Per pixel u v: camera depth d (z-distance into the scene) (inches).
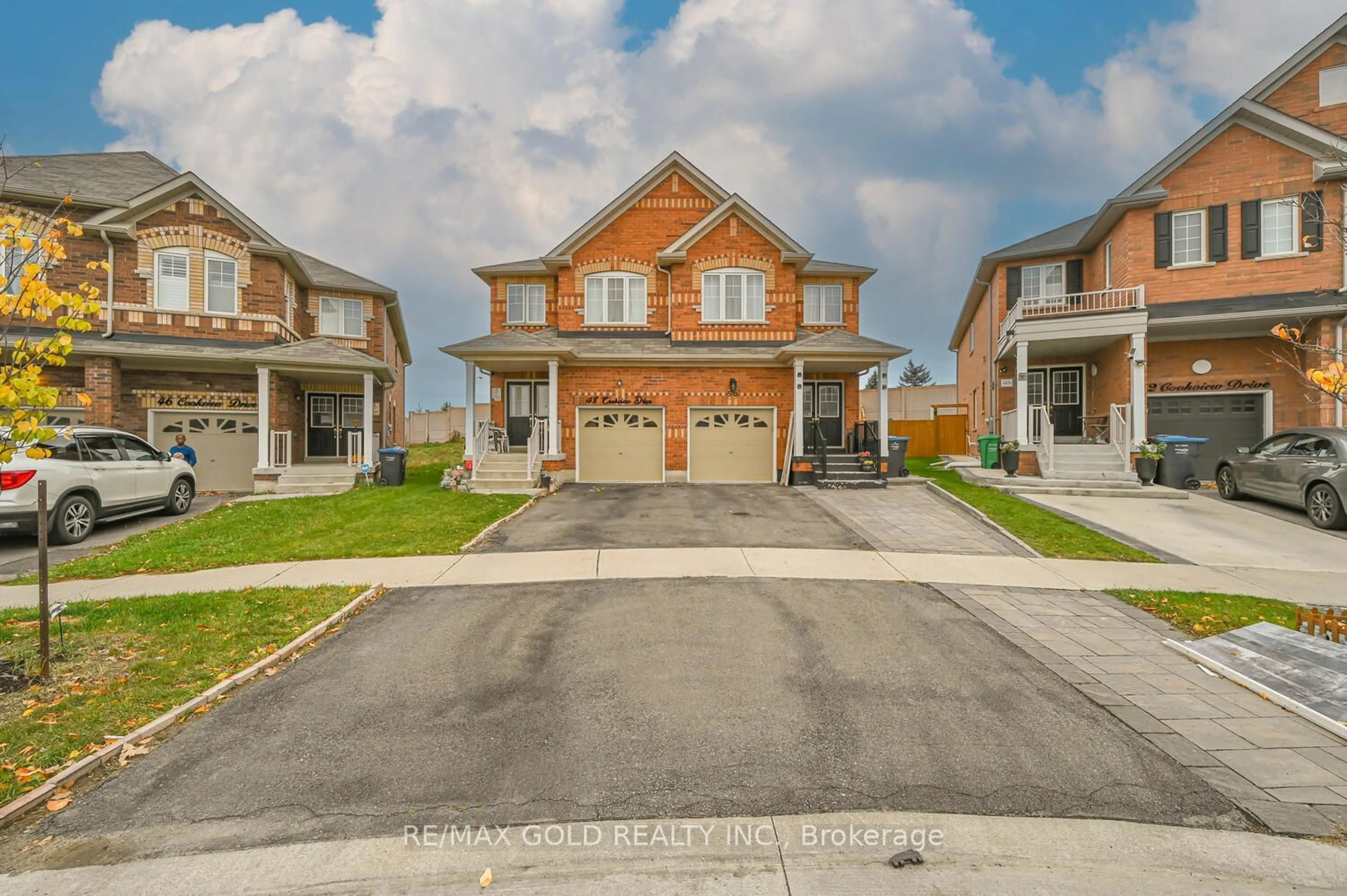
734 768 157.6
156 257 691.4
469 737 172.4
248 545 411.5
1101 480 614.2
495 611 280.5
